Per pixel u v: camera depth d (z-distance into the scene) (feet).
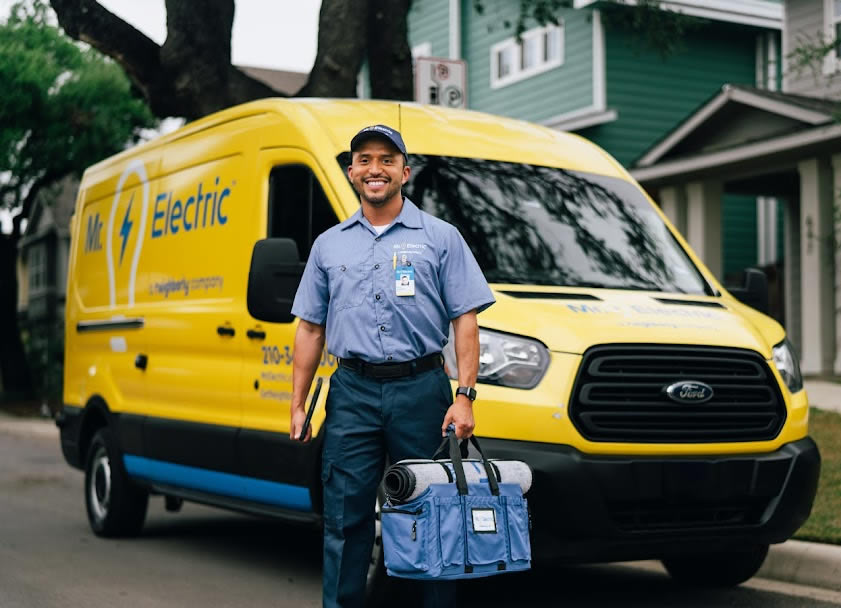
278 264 20.06
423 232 16.17
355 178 16.20
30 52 84.89
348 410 16.17
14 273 97.60
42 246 146.82
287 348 22.13
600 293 20.66
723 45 76.28
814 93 61.57
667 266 22.50
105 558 26.55
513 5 78.02
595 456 18.47
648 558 19.34
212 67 40.37
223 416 24.18
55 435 65.36
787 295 66.33
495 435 18.52
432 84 34.91
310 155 22.33
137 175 29.55
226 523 32.37
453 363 18.92
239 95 41.09
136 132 93.76
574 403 18.44
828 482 29.53
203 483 25.13
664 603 21.58
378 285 16.01
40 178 94.32
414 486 14.57
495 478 15.02
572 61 73.72
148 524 32.12
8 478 44.96
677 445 18.86
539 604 21.47
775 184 66.13
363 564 16.38
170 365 26.37
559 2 50.16
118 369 29.14
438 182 22.18
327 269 16.34
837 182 54.85
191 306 25.59
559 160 24.06
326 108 23.18
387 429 16.07
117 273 29.86
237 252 24.09
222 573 24.77
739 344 19.79
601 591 22.71
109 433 29.22
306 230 22.16
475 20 81.76
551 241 21.85
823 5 61.46
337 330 16.24
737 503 19.54
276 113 23.66
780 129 58.08
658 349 19.04
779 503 19.69
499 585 23.30
